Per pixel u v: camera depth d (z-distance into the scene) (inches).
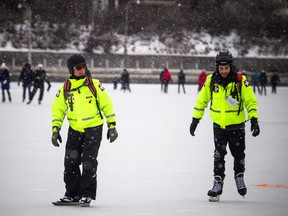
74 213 433.1
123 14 5231.3
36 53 4677.7
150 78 4800.7
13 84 3772.1
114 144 899.4
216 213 438.3
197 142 940.6
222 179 491.5
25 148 841.5
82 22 5103.3
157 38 5226.4
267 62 5354.3
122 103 1971.0
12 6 5027.1
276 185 571.2
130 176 618.2
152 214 433.7
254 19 5649.6
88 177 461.1
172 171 653.3
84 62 467.5
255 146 893.8
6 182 573.0
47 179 591.5
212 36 5482.3
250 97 485.4
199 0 5565.9
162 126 1203.9
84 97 466.3
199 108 497.0
